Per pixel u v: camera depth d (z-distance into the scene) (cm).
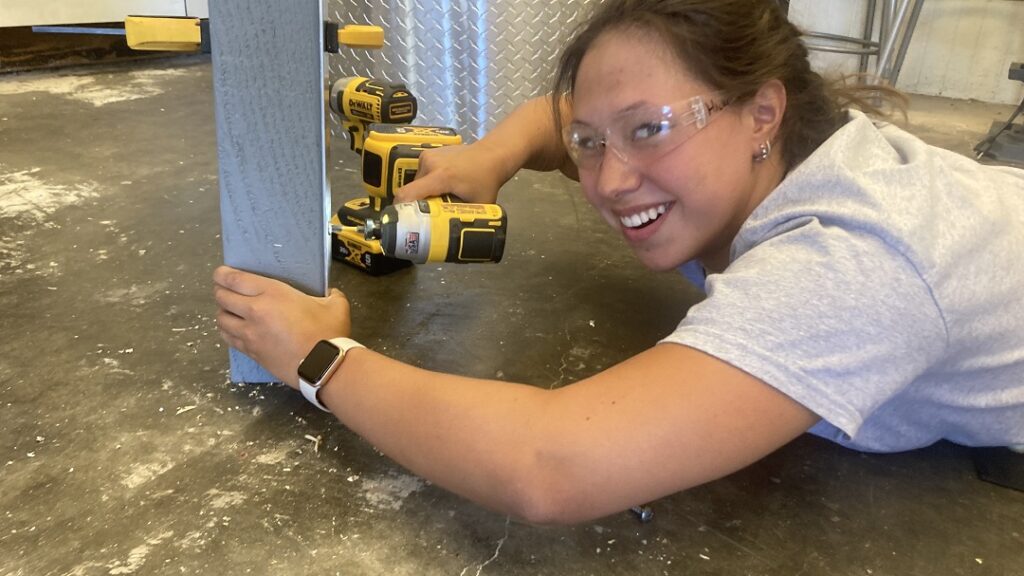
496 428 67
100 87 275
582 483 64
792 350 66
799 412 66
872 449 91
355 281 130
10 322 109
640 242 89
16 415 89
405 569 70
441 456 69
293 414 93
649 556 74
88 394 94
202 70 320
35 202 158
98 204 159
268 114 85
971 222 78
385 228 103
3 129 214
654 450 63
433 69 210
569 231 158
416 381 74
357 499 79
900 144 88
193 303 118
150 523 74
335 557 71
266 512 77
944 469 90
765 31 87
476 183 123
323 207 89
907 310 70
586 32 88
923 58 361
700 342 67
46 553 70
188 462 83
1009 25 341
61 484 79
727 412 64
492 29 204
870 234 72
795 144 89
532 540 75
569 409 66
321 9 83
